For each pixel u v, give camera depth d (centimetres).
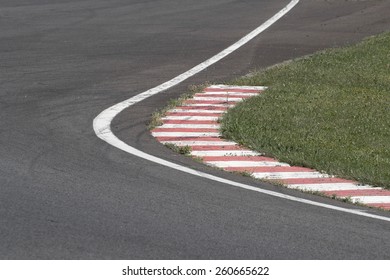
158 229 2798
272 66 6278
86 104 4859
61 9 9088
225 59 6550
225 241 2711
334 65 6297
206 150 3978
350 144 4178
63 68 5975
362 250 2683
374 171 3712
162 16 8725
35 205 3002
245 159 3847
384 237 2831
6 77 5603
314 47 7156
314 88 5484
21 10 8969
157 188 3275
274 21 8544
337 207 3203
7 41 7081
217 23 8344
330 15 9000
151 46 7000
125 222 2856
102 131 4216
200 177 3484
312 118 4659
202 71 6062
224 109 4872
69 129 4219
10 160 3591
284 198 3266
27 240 2658
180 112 4759
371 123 4641
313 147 4066
